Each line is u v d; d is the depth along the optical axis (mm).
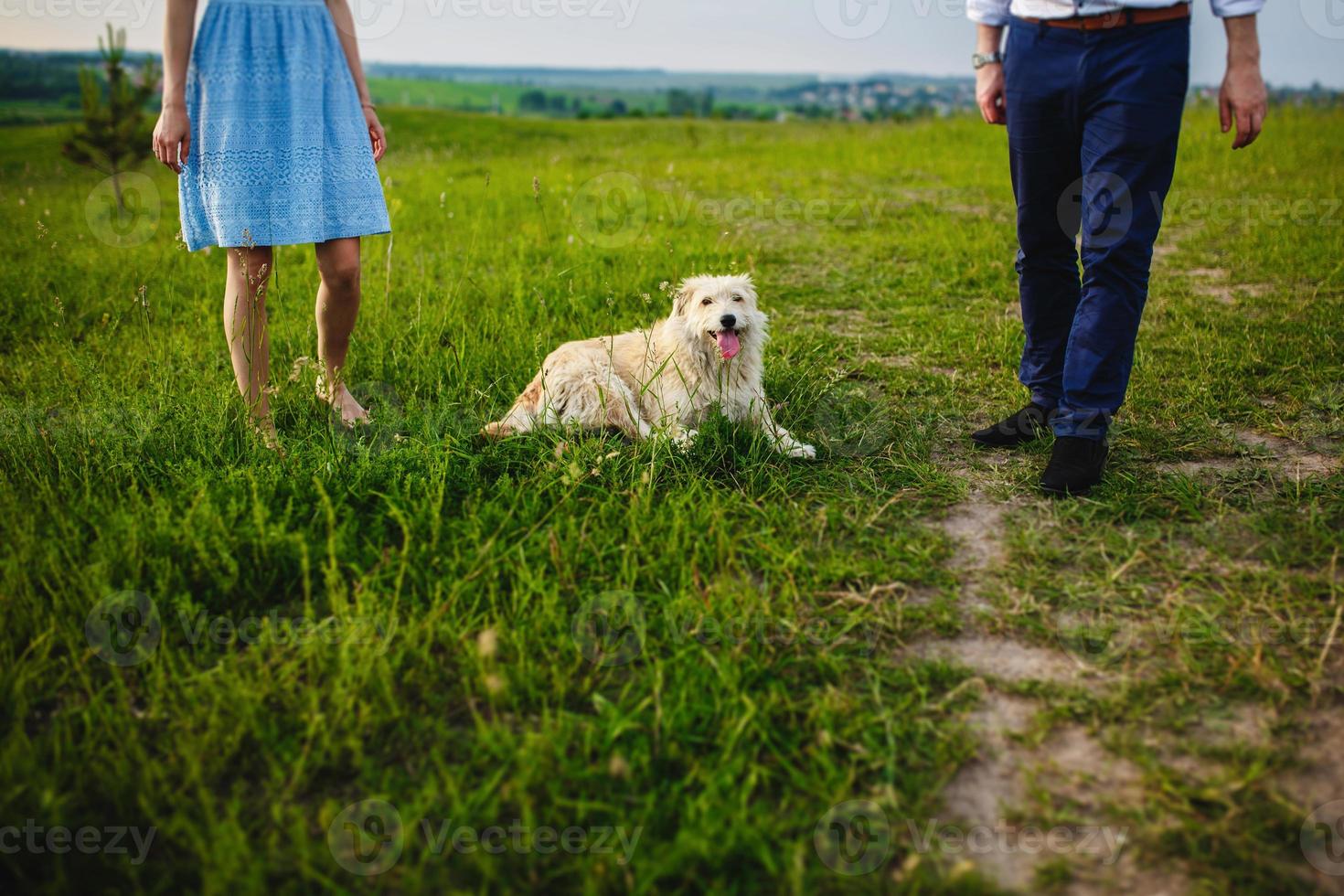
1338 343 4449
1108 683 2184
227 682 2123
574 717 2047
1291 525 2793
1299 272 6086
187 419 3447
